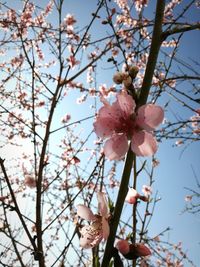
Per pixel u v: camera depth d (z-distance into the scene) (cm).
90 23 36
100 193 13
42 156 32
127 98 14
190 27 15
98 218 14
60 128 33
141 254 12
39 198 30
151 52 14
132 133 14
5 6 43
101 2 34
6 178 29
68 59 38
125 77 14
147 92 14
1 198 33
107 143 14
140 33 35
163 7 15
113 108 15
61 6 36
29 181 38
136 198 16
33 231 54
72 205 37
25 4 44
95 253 16
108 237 12
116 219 12
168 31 15
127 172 13
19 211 28
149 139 14
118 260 12
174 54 31
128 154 13
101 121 15
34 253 27
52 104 34
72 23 47
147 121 14
